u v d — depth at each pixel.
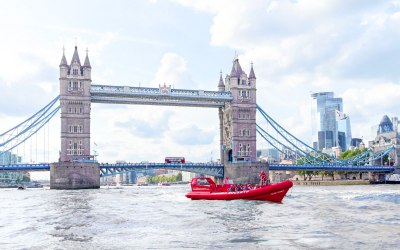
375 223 32.94
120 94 152.25
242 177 157.88
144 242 25.20
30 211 49.66
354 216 38.47
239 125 167.62
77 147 146.38
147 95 155.25
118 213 45.03
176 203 60.94
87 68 150.25
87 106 148.75
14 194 107.75
